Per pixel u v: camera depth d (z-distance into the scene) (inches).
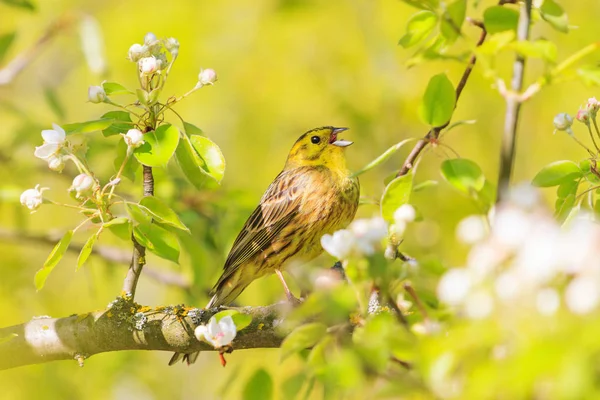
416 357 227.6
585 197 325.1
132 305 339.6
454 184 299.0
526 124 704.4
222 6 780.0
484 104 711.7
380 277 243.9
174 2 776.3
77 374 593.9
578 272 200.2
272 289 587.8
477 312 208.2
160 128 315.0
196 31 765.9
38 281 301.1
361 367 240.7
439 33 323.3
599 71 262.1
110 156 567.8
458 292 211.3
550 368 189.6
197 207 534.9
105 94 313.9
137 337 338.3
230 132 741.9
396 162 684.7
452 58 289.7
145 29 758.5
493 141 709.3
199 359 656.4
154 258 682.2
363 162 685.9
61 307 658.8
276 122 741.9
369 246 243.1
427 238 621.0
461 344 209.6
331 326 271.6
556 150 697.0
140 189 508.1
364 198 444.5
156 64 311.1
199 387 644.1
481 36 321.7
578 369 184.9
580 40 696.4
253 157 733.9
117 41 755.4
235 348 330.6
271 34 778.2
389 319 241.8
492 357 207.6
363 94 742.5
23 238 583.2
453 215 649.0
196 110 738.8
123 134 309.7
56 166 308.0
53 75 783.1
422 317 261.6
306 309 241.1
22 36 764.0
